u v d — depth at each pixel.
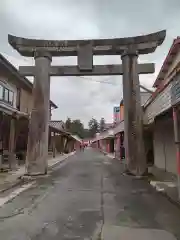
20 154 18.22
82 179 11.18
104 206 6.20
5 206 6.19
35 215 5.40
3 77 15.98
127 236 4.19
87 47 13.41
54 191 8.20
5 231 4.43
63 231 4.42
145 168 12.20
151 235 4.23
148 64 13.15
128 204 6.43
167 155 13.28
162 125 14.09
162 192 7.88
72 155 37.56
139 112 12.79
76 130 103.81
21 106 19.84
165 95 7.80
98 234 4.28
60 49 13.41
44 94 13.05
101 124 127.94
